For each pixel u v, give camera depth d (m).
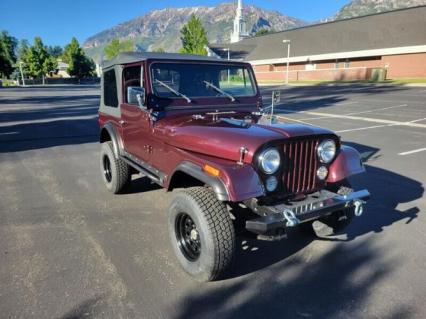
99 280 3.21
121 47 68.81
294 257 3.63
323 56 41.06
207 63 4.27
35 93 33.88
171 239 3.42
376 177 6.12
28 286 3.11
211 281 3.20
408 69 34.59
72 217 4.57
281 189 3.16
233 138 3.12
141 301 2.93
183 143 3.47
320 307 2.88
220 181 2.85
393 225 4.32
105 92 5.44
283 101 20.17
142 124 4.14
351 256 3.64
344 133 10.09
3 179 6.26
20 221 4.45
